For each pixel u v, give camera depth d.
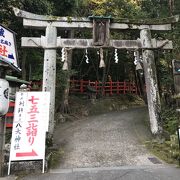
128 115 14.52
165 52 12.73
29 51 13.29
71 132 10.59
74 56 19.30
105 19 9.07
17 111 6.50
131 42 9.21
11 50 6.11
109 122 12.41
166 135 8.97
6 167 6.02
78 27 9.05
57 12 13.91
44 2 11.30
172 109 11.57
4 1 10.38
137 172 5.97
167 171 6.03
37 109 6.58
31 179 5.61
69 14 14.34
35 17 8.79
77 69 19.95
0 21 11.16
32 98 6.66
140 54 9.64
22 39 8.80
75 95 17.47
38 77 12.98
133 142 8.80
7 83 5.59
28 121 6.44
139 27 9.38
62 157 7.33
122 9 16.33
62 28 9.15
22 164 6.07
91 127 11.37
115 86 19.95
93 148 8.12
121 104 18.45
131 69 22.44
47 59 8.76
